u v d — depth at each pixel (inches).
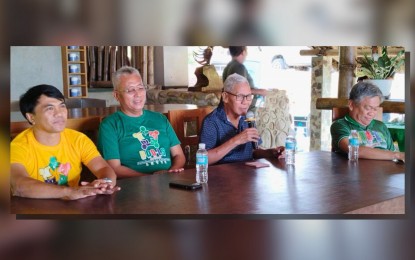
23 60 237.9
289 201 66.4
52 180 81.0
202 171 79.2
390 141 115.8
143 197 68.9
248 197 68.7
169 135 105.5
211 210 61.7
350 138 103.0
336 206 63.7
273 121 207.6
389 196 69.2
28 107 79.3
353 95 112.0
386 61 136.9
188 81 296.7
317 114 223.9
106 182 72.5
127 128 99.3
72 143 84.7
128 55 295.4
